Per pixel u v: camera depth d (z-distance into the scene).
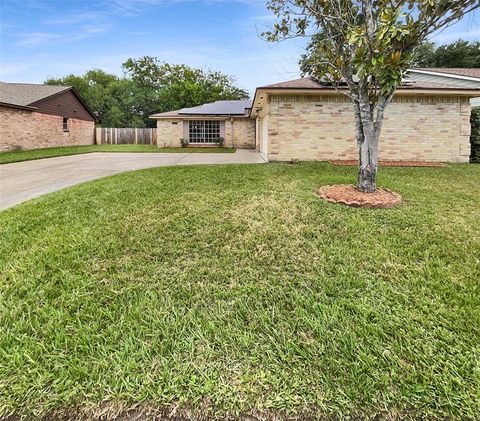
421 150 10.24
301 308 2.40
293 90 9.55
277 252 3.29
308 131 10.18
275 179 6.78
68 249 3.37
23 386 1.75
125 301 2.52
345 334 2.12
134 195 5.47
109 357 1.95
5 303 2.49
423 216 4.31
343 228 3.89
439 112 10.11
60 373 1.83
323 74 5.91
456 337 2.07
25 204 5.12
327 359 1.91
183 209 4.62
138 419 1.60
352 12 5.12
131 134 24.73
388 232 3.78
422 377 1.77
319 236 3.66
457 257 3.16
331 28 5.24
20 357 1.94
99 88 35.31
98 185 6.38
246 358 1.93
